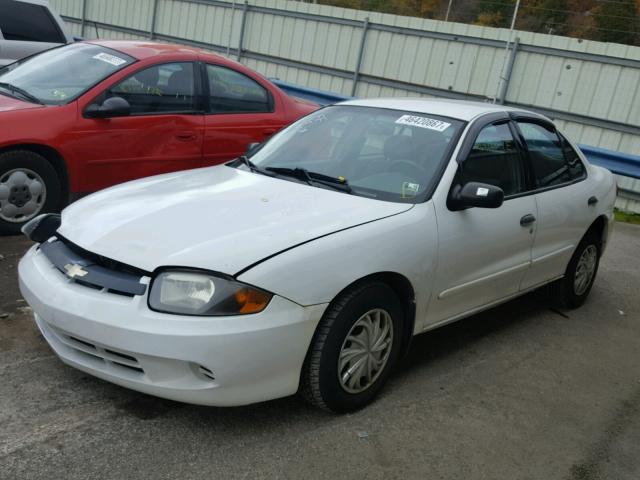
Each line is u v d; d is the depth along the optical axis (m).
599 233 5.31
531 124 4.63
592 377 4.08
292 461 2.87
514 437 3.28
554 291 5.14
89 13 16.52
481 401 3.61
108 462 2.74
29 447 2.78
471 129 3.99
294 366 2.93
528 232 4.25
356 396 3.28
